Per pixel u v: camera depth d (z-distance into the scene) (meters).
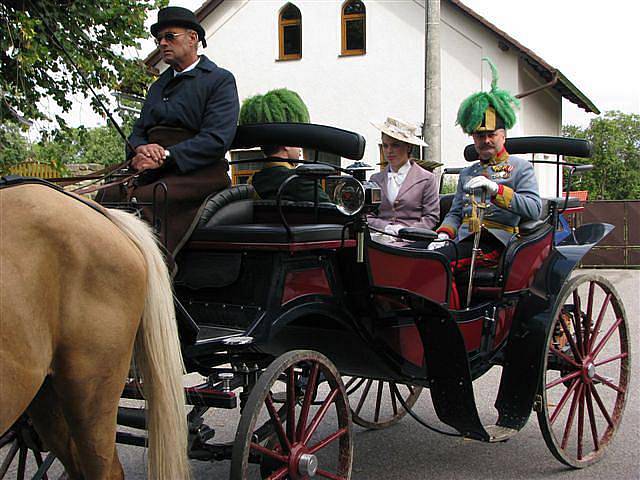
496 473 4.02
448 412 3.72
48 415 2.58
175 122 3.42
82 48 8.60
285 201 3.54
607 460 4.21
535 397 3.91
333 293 3.39
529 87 15.45
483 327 4.12
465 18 14.67
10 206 2.26
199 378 5.84
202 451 3.01
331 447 4.41
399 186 4.75
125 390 2.92
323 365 3.14
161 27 3.51
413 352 3.87
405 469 4.08
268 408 2.92
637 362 6.36
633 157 36.56
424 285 3.74
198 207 3.28
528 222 4.28
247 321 3.04
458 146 14.84
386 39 15.29
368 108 15.46
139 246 2.55
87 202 2.51
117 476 2.54
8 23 7.68
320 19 15.66
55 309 2.29
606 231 4.68
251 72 16.22
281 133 3.44
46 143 9.12
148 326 2.54
